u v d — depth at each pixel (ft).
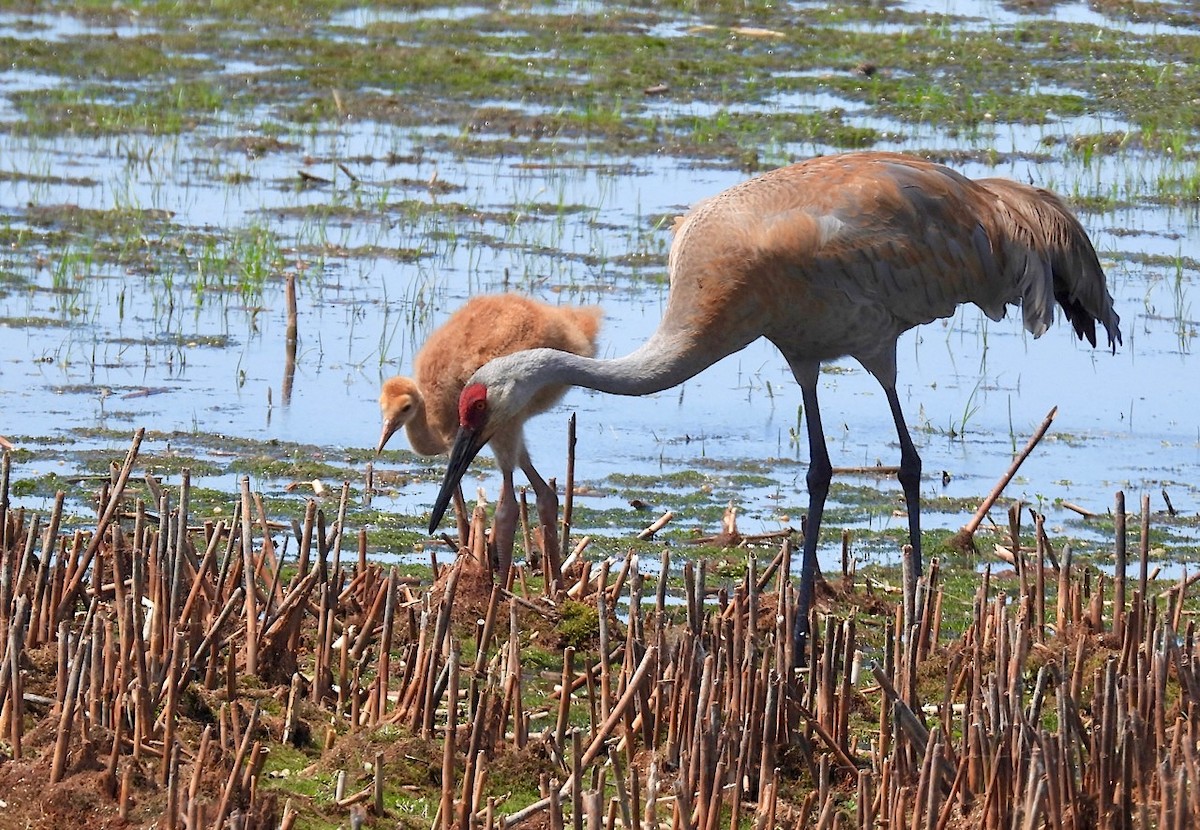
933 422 52.34
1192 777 23.35
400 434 49.57
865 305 36.81
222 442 47.62
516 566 38.40
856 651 33.22
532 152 83.56
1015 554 37.19
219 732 27.58
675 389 55.67
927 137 86.99
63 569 30.81
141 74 96.37
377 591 33.65
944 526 44.09
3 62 96.53
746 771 26.76
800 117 90.02
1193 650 29.68
